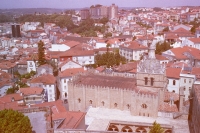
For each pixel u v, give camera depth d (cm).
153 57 8325
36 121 5241
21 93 10719
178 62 13500
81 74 10194
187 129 7119
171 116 7881
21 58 19300
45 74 13875
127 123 7575
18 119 4494
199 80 10031
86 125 7506
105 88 8631
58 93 14112
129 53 17812
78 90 9069
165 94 8969
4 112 4553
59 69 14975
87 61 17125
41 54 16600
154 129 5388
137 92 8106
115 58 17062
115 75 10062
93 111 8512
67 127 6162
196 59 14200
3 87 12875
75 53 16988
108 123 7550
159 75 8094
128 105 8469
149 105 7906
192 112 7194
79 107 9194
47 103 9000
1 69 16238
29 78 15450
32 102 11044
